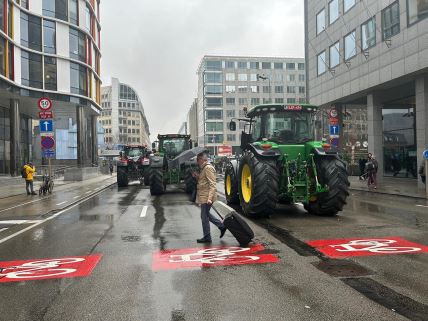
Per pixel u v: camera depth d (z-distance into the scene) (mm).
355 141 39562
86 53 41219
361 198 15297
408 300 4273
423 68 18016
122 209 12805
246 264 5789
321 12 28828
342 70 25672
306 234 7871
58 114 47750
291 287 4758
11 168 34062
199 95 119000
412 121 26484
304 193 10195
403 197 15672
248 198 10133
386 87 22359
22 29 34281
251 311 4062
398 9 19703
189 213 11438
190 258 6207
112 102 142750
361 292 4535
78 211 12648
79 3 39969
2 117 36812
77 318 3996
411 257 5988
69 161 69250
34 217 11508
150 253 6621
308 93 31594
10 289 4945
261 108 11023
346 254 6230
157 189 17391
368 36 22562
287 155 10195
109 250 6930
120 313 4090
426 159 15445
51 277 5406
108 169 53875
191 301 4379
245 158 10305
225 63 104812
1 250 7234
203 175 7480
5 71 30719
